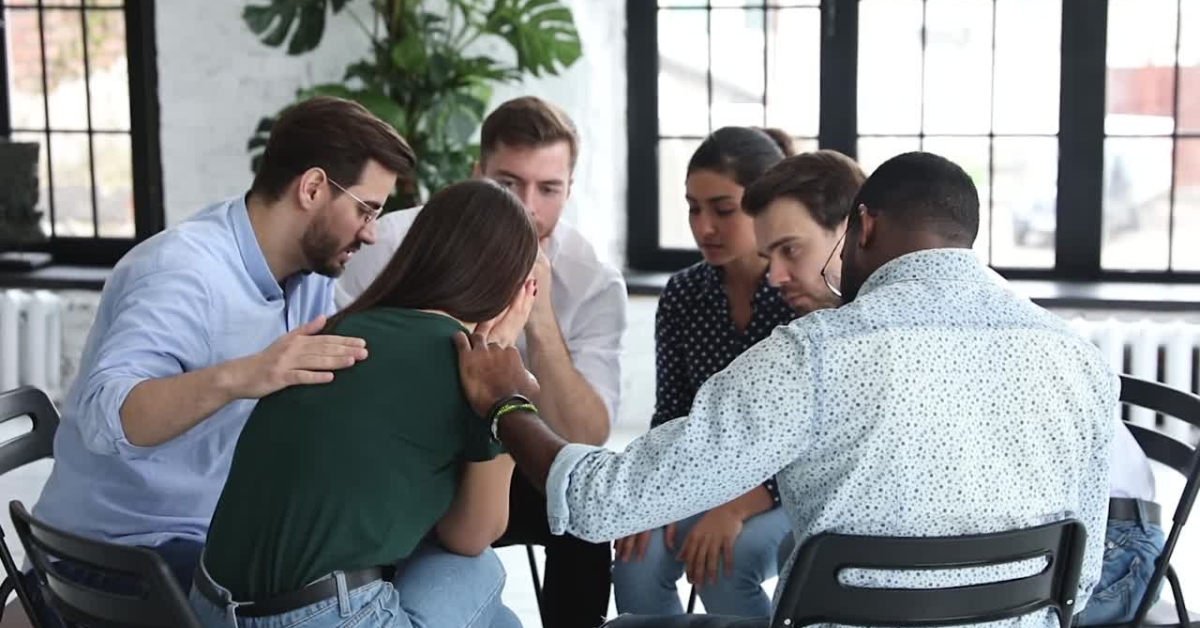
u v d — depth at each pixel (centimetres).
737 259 271
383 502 191
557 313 281
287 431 193
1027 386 173
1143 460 247
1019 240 544
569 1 521
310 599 189
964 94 538
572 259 281
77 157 573
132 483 233
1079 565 181
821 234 234
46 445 257
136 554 188
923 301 174
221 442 239
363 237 237
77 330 549
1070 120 531
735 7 547
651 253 568
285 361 195
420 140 491
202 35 539
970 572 179
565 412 264
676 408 283
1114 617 232
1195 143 525
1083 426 178
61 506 237
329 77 535
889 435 169
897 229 182
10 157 547
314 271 241
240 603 191
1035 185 539
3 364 536
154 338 218
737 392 170
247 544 193
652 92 558
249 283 235
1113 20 523
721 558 258
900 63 540
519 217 204
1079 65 527
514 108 271
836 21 540
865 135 546
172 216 557
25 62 569
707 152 268
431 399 192
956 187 182
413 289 201
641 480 172
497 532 211
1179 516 225
